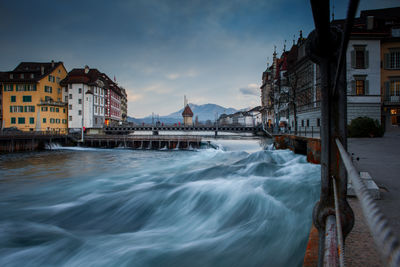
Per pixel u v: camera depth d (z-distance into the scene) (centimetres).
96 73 7094
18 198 1178
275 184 868
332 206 210
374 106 3000
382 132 2544
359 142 1973
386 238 41
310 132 3159
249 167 1277
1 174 2028
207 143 4500
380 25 3466
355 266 287
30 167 2453
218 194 846
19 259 565
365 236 361
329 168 214
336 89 205
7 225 779
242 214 693
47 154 3775
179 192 926
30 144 4306
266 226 596
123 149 4722
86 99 6538
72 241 639
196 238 603
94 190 1266
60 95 6544
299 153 2072
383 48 3173
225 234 595
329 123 215
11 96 5953
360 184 96
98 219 813
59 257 572
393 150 1413
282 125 4894
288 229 567
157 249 561
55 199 1114
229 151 3669
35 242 643
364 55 3055
